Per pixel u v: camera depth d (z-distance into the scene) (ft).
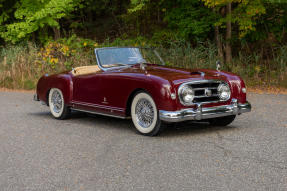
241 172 12.16
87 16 88.22
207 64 44.32
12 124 22.52
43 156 14.94
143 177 11.98
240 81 18.98
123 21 78.79
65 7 56.90
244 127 19.77
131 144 16.51
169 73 18.15
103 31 81.87
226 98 18.29
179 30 48.16
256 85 40.29
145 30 68.18
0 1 66.49
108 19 85.87
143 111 18.28
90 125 21.86
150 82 17.30
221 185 11.03
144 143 16.60
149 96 17.63
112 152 15.21
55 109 24.58
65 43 52.54
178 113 16.67
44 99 25.35
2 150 16.14
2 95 39.78
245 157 13.88
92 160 14.14
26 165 13.76
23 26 56.65
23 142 17.54
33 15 55.98
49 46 49.11
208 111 17.38
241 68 44.04
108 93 19.70
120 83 18.89
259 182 11.18
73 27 84.94
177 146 15.85
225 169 12.51
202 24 46.65
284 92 35.81
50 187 11.37
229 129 19.35
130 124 21.98
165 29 53.26
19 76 48.80
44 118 24.79
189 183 11.28
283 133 17.95
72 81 22.75
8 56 52.65
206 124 21.26
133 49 22.57
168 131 19.34
